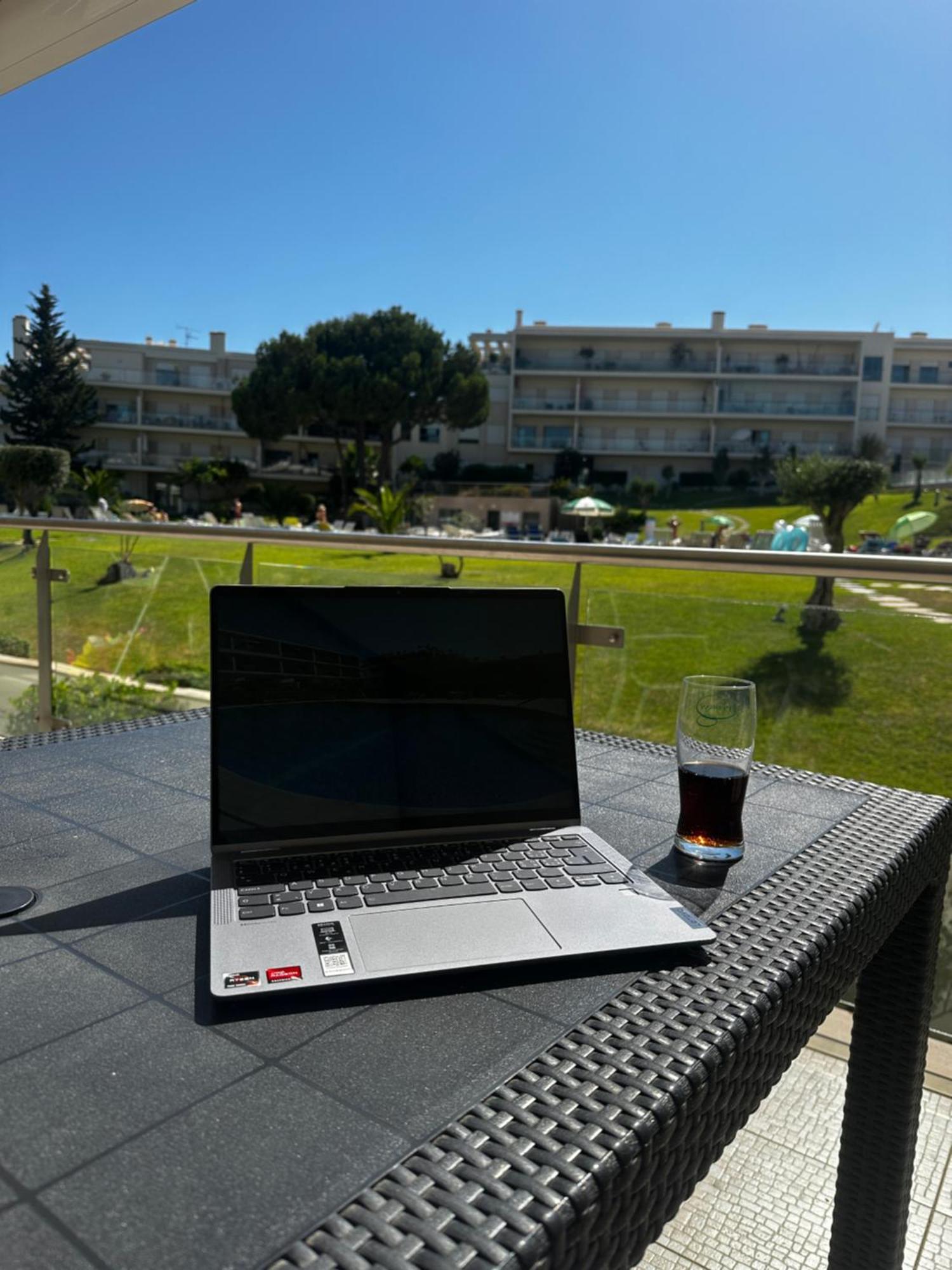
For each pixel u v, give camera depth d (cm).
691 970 51
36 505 1703
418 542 204
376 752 68
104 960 50
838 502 1462
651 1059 42
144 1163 34
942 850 84
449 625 72
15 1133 35
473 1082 40
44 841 67
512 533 2431
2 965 49
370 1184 33
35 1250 29
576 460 3509
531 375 3556
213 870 60
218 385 3525
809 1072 141
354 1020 45
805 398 3481
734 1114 46
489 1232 31
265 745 65
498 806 70
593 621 183
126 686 251
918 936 85
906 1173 90
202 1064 40
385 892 58
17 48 169
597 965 52
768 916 59
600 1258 35
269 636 67
